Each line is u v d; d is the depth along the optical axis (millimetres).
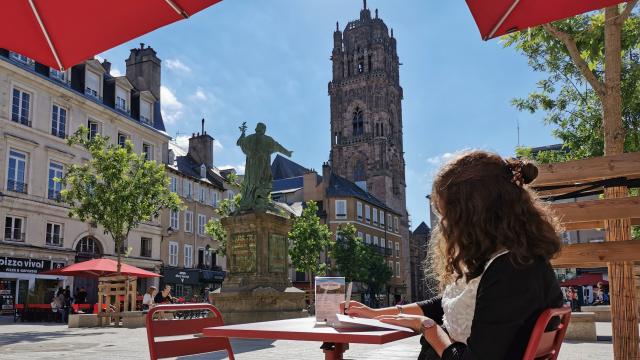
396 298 50125
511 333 1971
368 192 83688
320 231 45531
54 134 33812
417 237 94438
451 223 2209
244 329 2725
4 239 29812
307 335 2490
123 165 26234
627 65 11734
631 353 5289
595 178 5371
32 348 11375
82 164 35875
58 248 32938
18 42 3303
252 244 15977
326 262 58938
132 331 17406
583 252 5211
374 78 89625
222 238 37406
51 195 33312
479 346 1981
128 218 25922
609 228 5469
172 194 27969
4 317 29016
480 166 2219
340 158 88250
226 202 37719
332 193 62969
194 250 46688
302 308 16422
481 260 2143
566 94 14758
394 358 8594
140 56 44906
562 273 42156
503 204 2133
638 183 5551
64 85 34406
